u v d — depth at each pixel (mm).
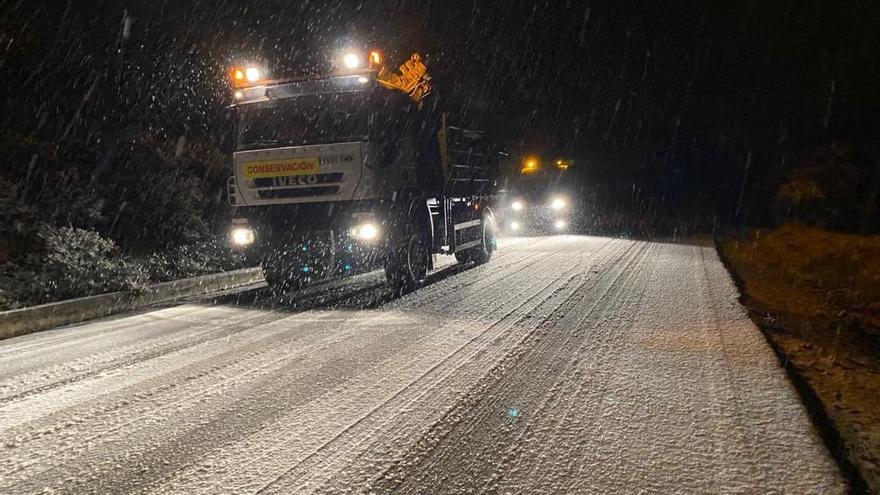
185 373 5672
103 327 7938
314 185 9375
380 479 3543
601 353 6008
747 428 4156
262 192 9773
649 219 27328
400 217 9789
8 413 4766
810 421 4281
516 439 4047
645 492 3330
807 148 27656
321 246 9711
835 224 22578
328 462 3777
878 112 25328
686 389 4949
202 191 15234
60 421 4570
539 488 3400
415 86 10414
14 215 10609
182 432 4297
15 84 12781
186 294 10758
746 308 8266
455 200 11867
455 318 7703
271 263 10375
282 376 5492
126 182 13625
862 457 3932
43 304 8516
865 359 6504
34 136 12883
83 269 9656
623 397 4785
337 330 7227
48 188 11883
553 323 7297
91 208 11828
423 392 4980
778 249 16797
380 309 8438
